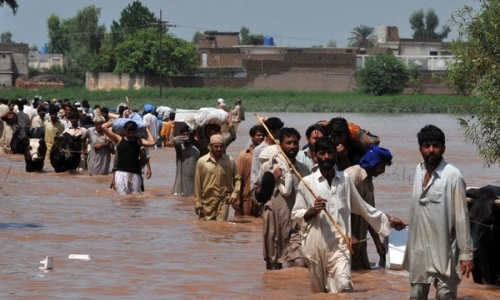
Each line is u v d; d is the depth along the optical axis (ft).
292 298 48.42
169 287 51.67
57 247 64.39
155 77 522.06
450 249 44.86
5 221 76.43
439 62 543.39
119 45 531.91
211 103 430.20
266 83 523.29
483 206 52.60
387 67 494.18
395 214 84.07
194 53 536.83
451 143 198.39
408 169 135.13
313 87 524.93
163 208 86.07
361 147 57.16
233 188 78.54
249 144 83.25
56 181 111.24
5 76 560.61
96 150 118.42
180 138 95.14
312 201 48.91
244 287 51.67
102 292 50.08
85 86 578.66
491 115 86.63
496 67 85.05
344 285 48.42
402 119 336.49
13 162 138.31
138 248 64.64
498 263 53.67
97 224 75.56
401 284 52.44
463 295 50.65
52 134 133.90
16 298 48.11
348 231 48.96
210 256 61.82
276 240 56.54
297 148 56.24
